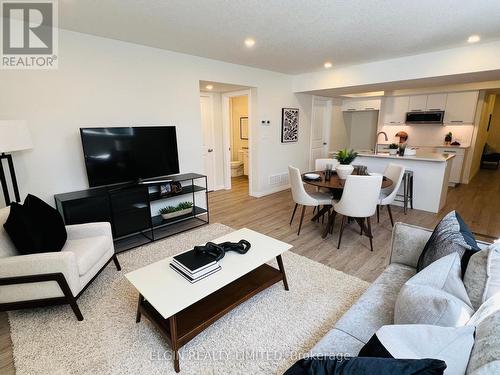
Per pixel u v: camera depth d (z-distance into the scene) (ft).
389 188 12.94
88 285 7.29
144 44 11.14
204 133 18.49
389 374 2.54
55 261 6.31
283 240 11.27
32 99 8.90
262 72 16.52
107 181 10.22
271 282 7.29
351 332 4.41
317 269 8.90
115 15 8.21
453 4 7.73
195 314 6.00
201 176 12.81
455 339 3.02
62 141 9.62
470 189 19.19
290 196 18.20
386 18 8.73
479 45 11.41
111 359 5.62
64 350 5.82
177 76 12.53
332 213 11.66
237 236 8.14
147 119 11.76
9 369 5.43
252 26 9.30
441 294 3.89
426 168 14.39
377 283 5.67
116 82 10.67
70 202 8.84
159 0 7.30
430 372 2.44
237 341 6.06
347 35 10.28
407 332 3.23
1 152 7.10
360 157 16.69
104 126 10.56
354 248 10.47
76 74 9.68
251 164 18.03
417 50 12.37
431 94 21.03
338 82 16.34
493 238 11.14
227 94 18.67
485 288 4.04
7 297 6.35
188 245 10.70
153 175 11.53
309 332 6.29
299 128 20.12
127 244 10.81
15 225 6.53
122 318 6.77
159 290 5.59
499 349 2.65
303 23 9.08
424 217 13.75
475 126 20.26
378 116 22.85
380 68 14.46
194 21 8.79
